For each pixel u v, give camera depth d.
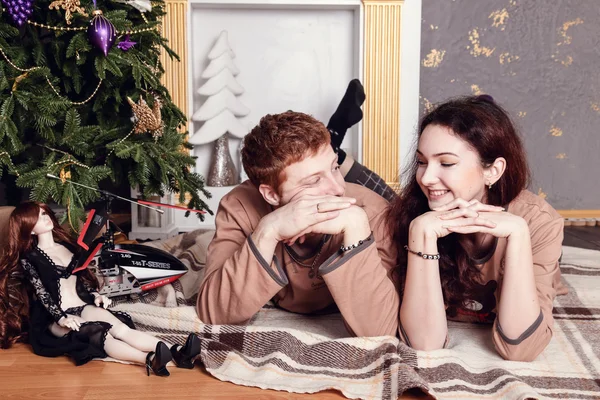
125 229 3.65
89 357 1.54
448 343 1.60
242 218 1.68
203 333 1.59
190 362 1.50
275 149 1.42
